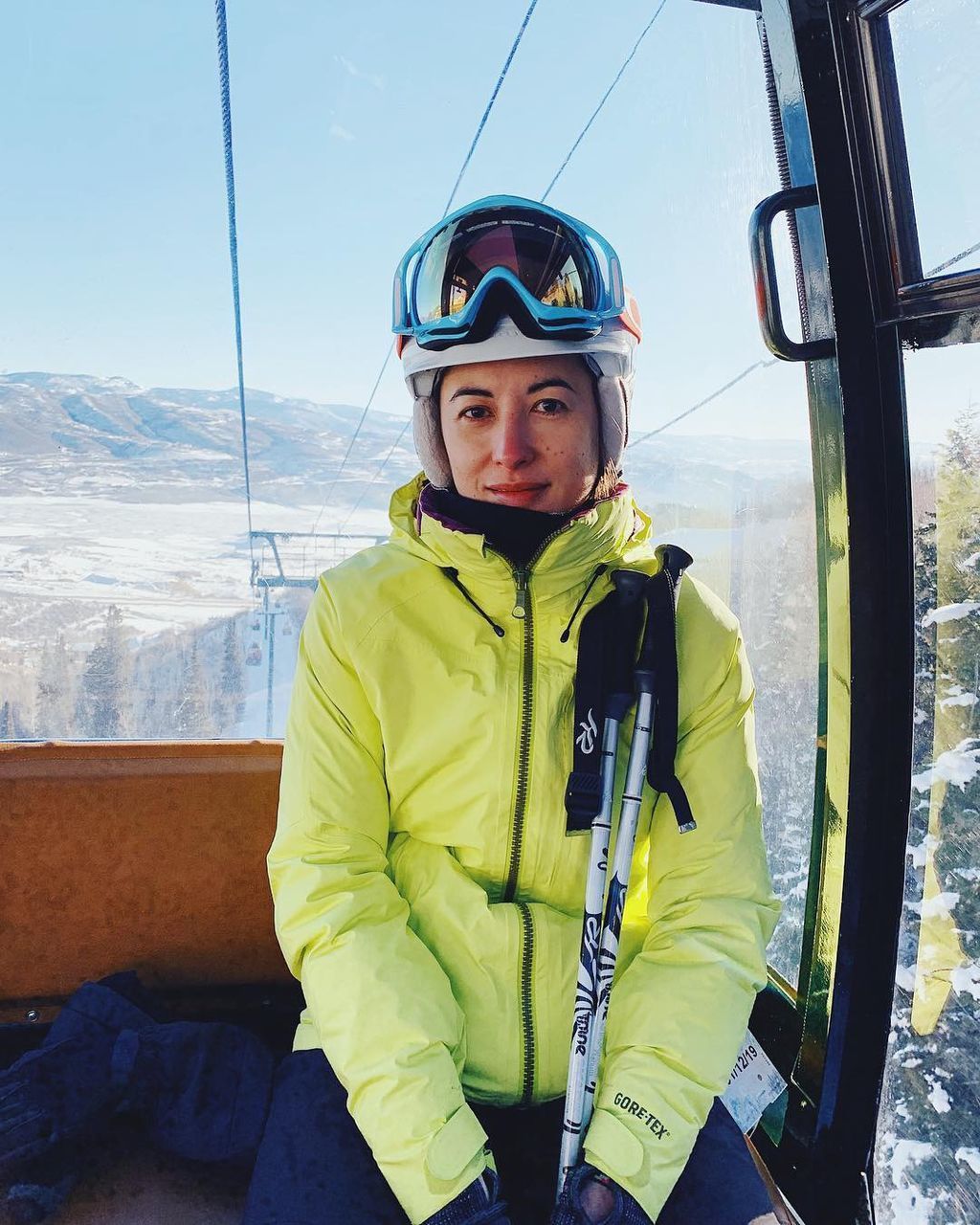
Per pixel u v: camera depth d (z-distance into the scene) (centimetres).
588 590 117
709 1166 105
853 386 121
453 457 117
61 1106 122
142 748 163
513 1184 107
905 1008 129
